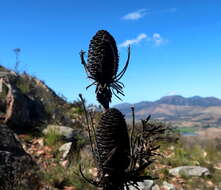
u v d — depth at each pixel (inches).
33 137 446.9
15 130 456.1
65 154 400.5
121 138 105.4
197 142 631.2
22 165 311.3
